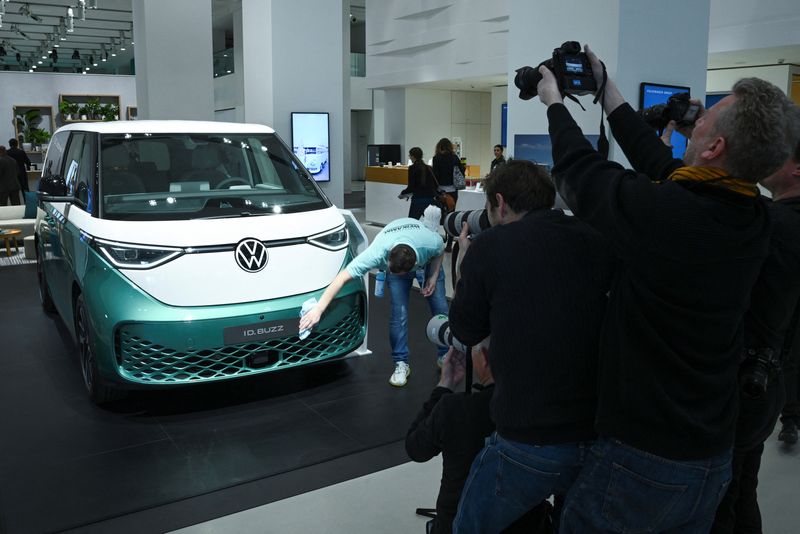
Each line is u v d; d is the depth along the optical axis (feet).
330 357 12.67
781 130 4.25
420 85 48.62
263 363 12.00
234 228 11.91
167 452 10.62
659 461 4.53
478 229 7.54
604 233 4.63
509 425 5.07
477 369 5.97
